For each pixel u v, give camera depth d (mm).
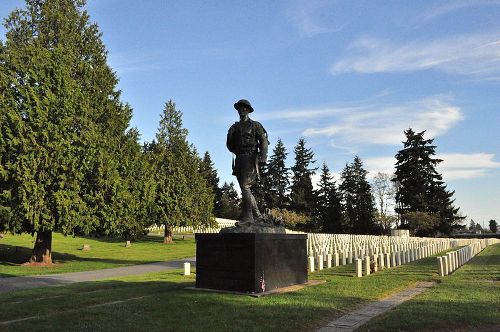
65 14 31750
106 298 12141
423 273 17906
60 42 30766
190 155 57812
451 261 19297
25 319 9562
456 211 79438
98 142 28344
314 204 89375
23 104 25641
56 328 8461
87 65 30969
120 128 33219
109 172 28594
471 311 9992
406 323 8977
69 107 26828
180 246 47156
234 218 103125
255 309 10109
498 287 13719
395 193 88438
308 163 95438
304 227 85688
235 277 12453
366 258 17984
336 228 90625
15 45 28922
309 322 9156
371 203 93250
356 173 101562
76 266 26562
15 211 24938
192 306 10461
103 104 31844
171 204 53156
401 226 80312
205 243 13219
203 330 8312
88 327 8523
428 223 73812
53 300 11875
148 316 9453
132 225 30781
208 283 13039
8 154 25375
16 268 25141
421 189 79438
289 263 13836
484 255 31078
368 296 12195
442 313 9789
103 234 29734
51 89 27047
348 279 16078
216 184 108375
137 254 37312
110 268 25891
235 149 14336
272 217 14391
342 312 10367
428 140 81062
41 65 26938
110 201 28875
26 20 30438
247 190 14008
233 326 8578
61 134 26266
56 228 27062
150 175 39438
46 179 25594
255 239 12172
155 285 15086
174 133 57969
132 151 36188
